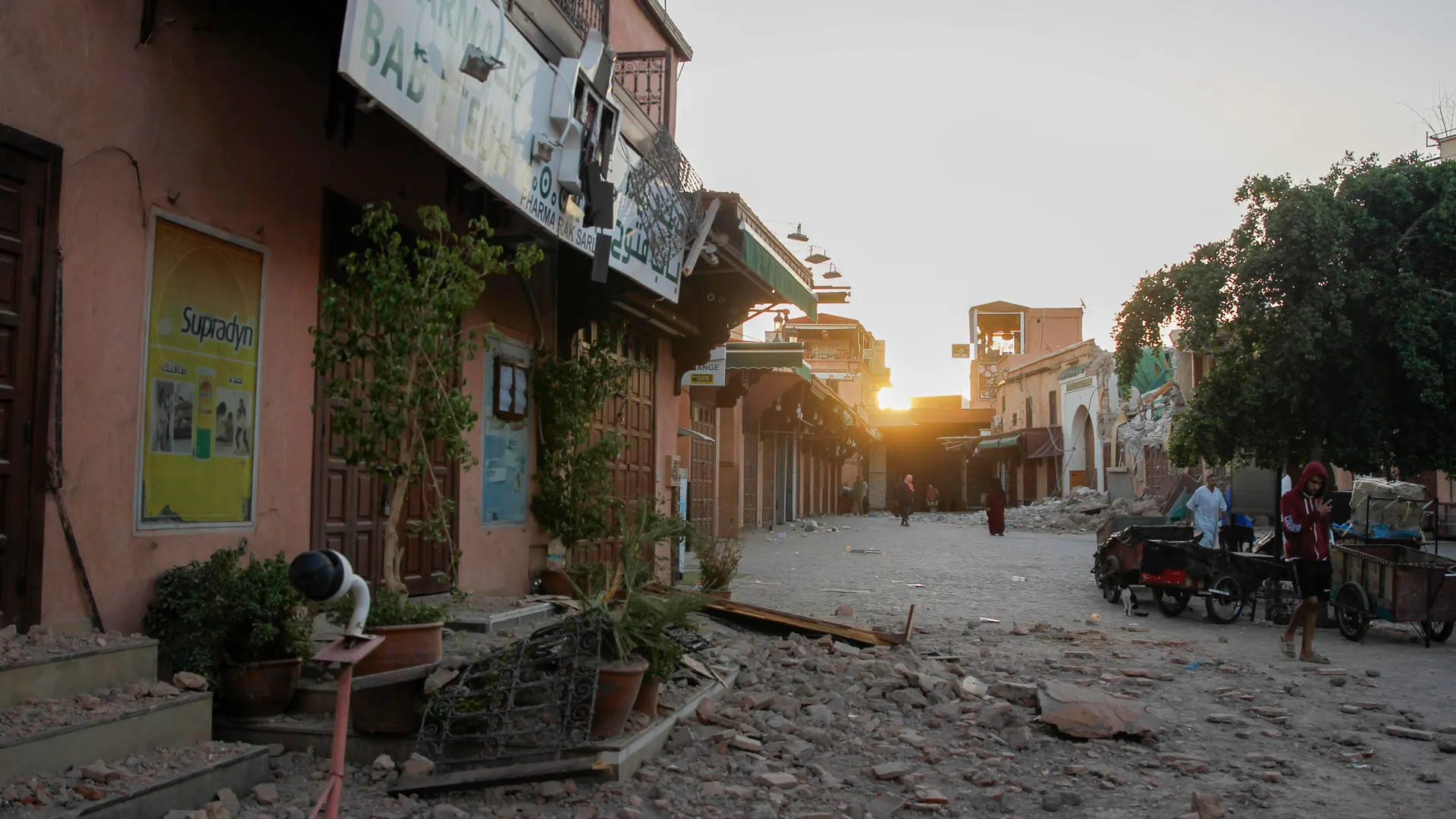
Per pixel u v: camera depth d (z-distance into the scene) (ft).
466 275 21.20
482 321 32.55
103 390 18.40
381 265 20.77
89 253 18.15
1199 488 55.26
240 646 18.94
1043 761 20.45
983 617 42.78
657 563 37.83
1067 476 159.53
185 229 20.35
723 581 36.29
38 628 16.87
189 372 20.47
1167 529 49.73
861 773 19.31
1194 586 42.93
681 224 40.27
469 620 25.58
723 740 20.21
